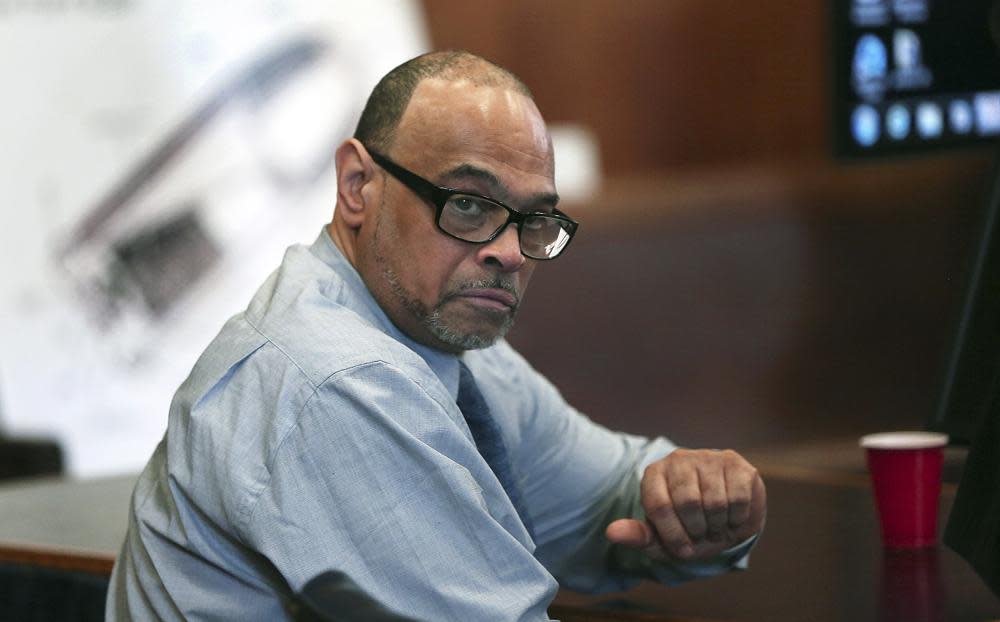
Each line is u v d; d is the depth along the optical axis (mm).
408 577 4520
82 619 6285
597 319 16281
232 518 4625
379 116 5164
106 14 14141
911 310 15578
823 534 6047
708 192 16953
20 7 13859
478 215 5012
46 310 13641
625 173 19453
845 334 16281
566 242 5191
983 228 5980
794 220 16766
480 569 4586
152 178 14156
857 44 9906
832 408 15445
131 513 5246
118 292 13883
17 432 12594
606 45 19297
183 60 14414
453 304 5094
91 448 13648
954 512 4918
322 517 4555
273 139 14711
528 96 5176
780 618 4867
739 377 16484
